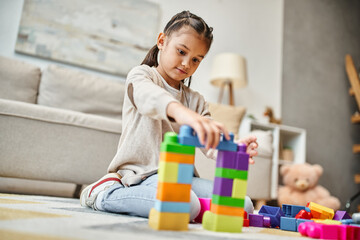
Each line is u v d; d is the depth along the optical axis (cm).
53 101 193
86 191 88
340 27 366
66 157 139
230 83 268
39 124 135
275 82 311
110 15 250
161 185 52
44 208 69
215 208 56
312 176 220
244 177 57
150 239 39
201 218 74
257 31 311
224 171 56
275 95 308
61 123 139
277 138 252
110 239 37
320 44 346
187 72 88
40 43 227
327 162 321
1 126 128
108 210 77
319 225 59
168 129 94
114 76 250
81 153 142
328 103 336
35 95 195
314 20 348
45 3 231
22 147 131
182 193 53
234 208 56
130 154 85
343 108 346
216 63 267
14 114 130
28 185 187
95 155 146
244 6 308
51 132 137
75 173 141
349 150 339
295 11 338
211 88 282
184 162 54
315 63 338
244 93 295
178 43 85
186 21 88
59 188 195
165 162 52
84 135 144
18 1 228
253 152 81
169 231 50
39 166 134
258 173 190
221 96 269
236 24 302
